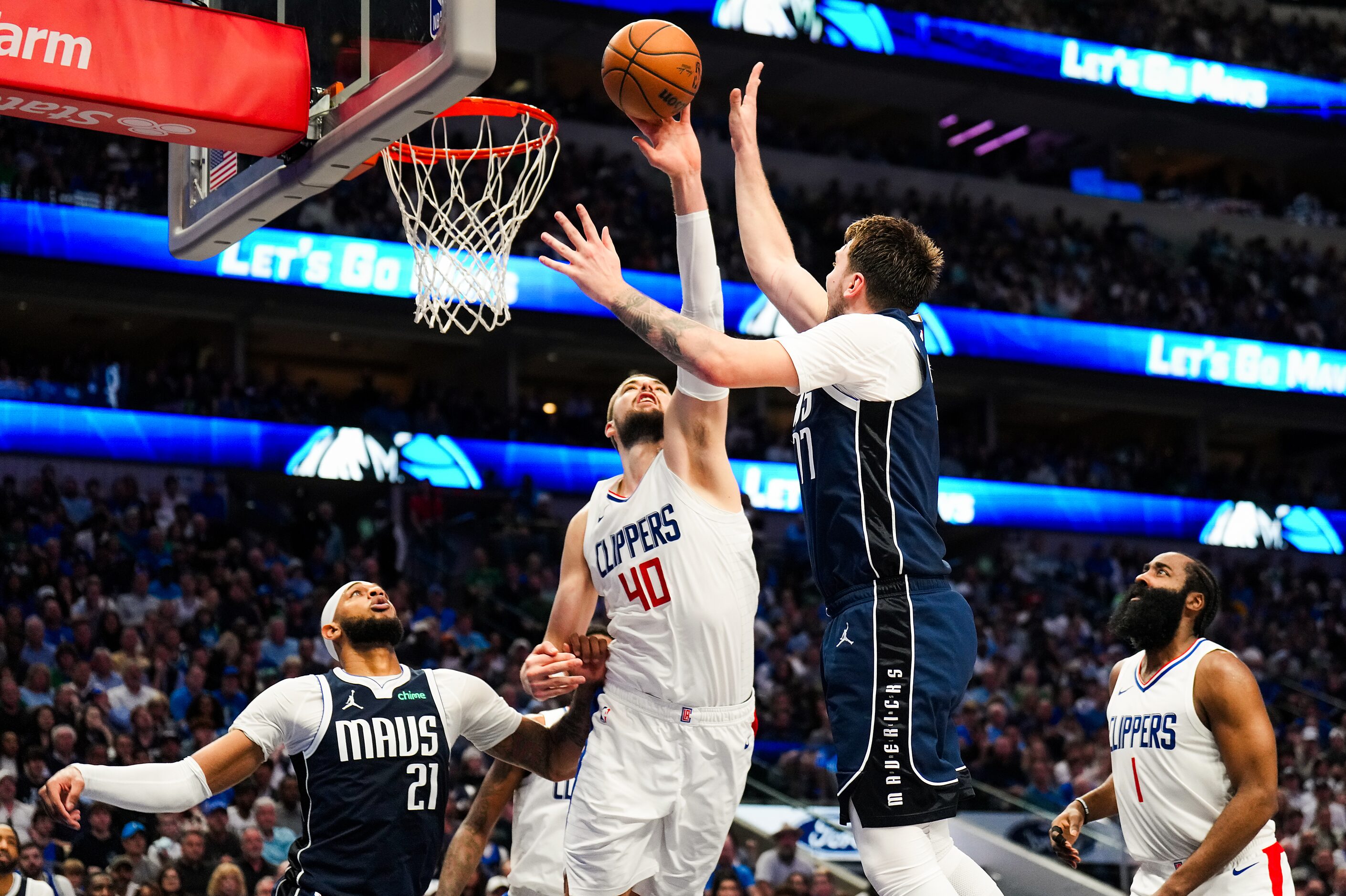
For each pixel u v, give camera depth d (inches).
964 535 861.8
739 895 348.2
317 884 135.1
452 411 733.3
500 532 662.5
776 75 928.3
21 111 160.1
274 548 615.5
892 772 119.0
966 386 896.9
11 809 347.9
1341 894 432.8
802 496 129.3
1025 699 590.9
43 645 456.8
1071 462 885.8
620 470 756.6
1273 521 902.4
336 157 162.4
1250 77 1000.9
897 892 119.2
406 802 138.1
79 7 157.2
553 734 147.3
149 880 331.9
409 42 150.2
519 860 171.2
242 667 472.1
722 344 113.6
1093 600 790.5
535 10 813.2
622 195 808.9
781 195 883.4
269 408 676.1
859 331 119.6
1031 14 946.1
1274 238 1016.9
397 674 144.6
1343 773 527.8
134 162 682.8
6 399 623.8
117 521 576.1
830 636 124.5
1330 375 938.1
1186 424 983.6
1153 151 1107.3
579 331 768.9
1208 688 140.9
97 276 655.8
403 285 723.4
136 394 650.8
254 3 179.9
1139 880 151.6
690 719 133.4
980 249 893.2
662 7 837.2
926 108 983.0
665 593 133.0
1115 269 936.3
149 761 401.1
